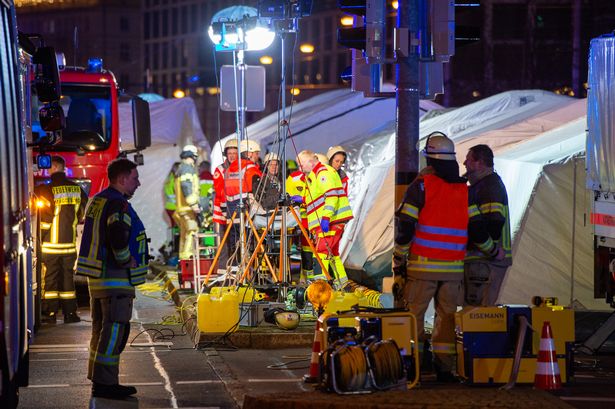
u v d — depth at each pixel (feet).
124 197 87.86
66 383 94.17
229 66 138.82
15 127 74.02
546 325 86.63
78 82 176.76
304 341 113.70
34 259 124.47
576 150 131.03
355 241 163.12
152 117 243.60
